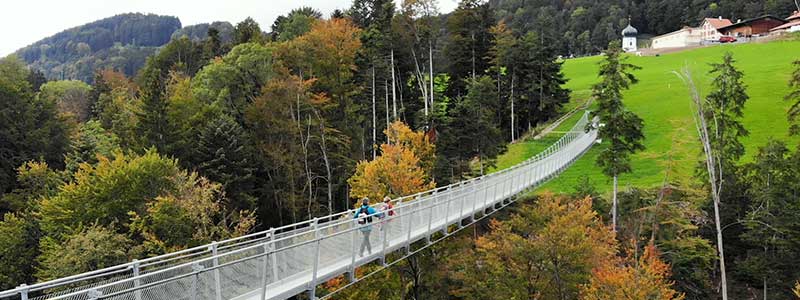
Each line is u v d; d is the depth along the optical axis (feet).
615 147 111.04
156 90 127.13
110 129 163.53
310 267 47.34
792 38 276.21
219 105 141.38
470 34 195.42
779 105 174.29
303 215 133.59
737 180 103.91
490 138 124.16
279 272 43.78
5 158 122.21
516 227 90.68
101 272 31.30
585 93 239.50
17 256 85.92
